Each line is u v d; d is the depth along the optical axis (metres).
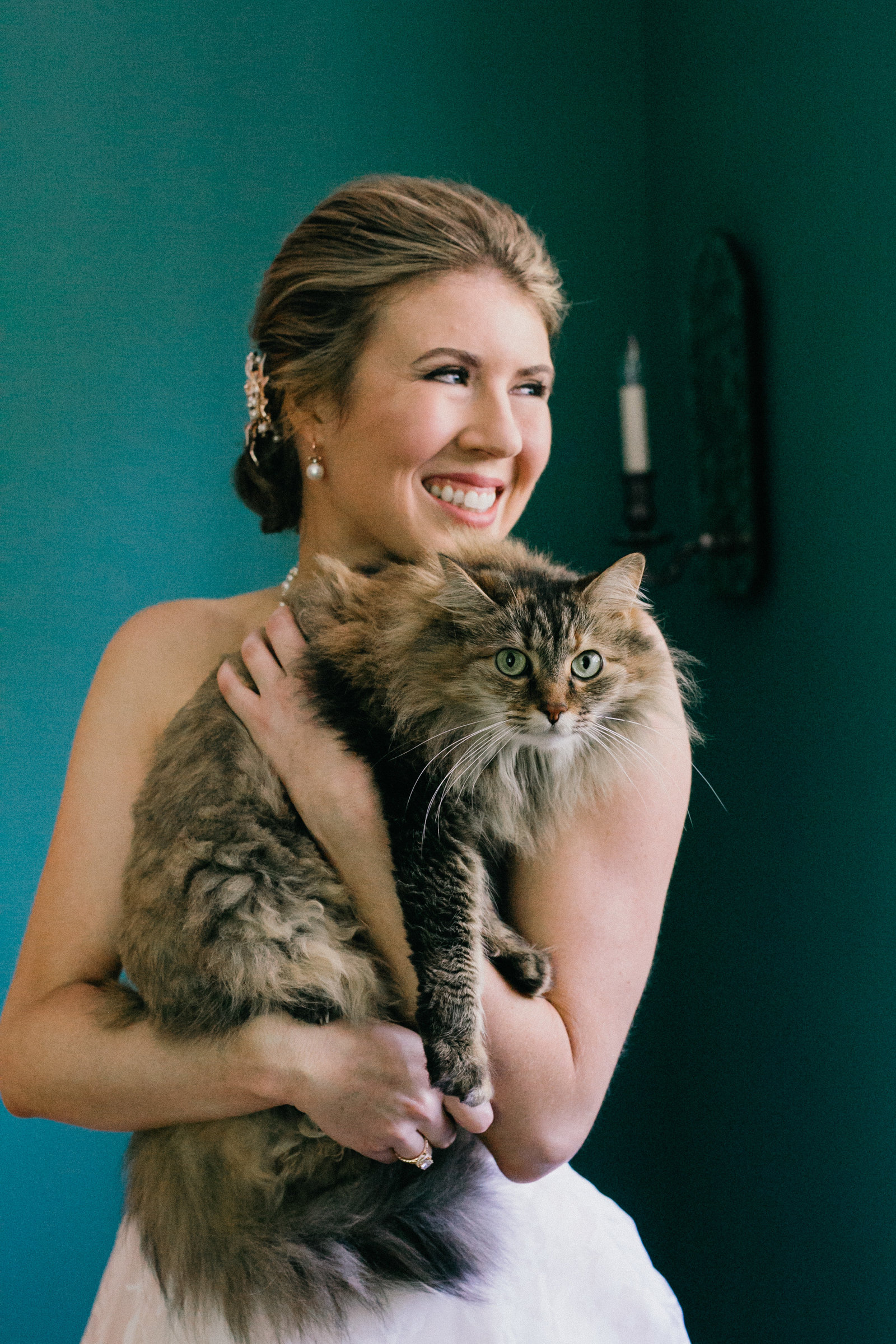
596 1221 1.45
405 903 1.21
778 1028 2.29
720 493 2.36
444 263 1.40
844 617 2.00
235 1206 1.29
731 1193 2.50
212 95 2.64
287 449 1.68
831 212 1.98
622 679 1.38
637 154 2.82
